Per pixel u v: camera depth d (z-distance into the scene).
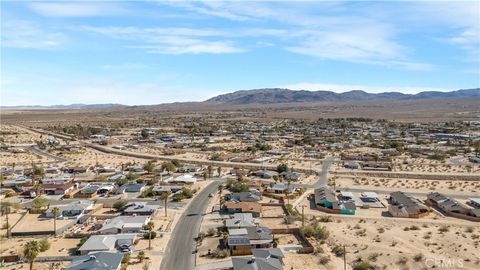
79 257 84.12
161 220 112.44
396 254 86.94
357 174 178.00
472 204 129.25
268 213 120.50
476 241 94.69
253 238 93.62
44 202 126.62
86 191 141.25
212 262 84.94
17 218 115.38
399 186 156.38
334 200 126.19
